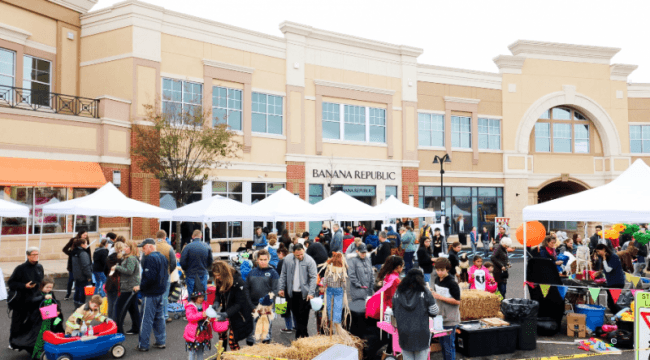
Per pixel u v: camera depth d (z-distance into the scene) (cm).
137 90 1966
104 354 801
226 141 1920
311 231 2458
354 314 833
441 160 2503
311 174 2467
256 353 624
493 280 1023
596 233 1764
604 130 3241
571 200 1002
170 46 2070
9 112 1581
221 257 2016
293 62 2431
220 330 678
